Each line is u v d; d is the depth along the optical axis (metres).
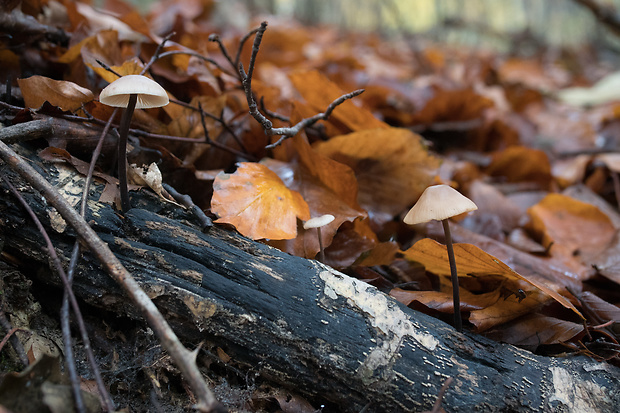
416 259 0.40
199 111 0.42
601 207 0.53
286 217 0.38
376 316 0.35
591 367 0.36
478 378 0.35
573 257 0.45
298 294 0.36
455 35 1.88
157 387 0.35
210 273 0.36
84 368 0.35
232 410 0.35
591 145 0.71
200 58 0.46
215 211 0.37
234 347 0.35
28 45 0.43
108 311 0.37
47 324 0.36
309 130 0.49
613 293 0.43
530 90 0.90
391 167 0.45
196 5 0.87
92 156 0.37
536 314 0.38
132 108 0.34
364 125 0.47
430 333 0.36
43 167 0.36
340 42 1.39
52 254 0.33
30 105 0.39
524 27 1.79
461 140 0.71
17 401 0.31
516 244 0.47
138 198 0.37
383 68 1.05
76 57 0.43
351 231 0.42
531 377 0.35
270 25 1.12
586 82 1.31
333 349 0.35
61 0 0.48
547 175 0.59
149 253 0.36
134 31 0.48
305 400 0.36
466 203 0.35
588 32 1.80
